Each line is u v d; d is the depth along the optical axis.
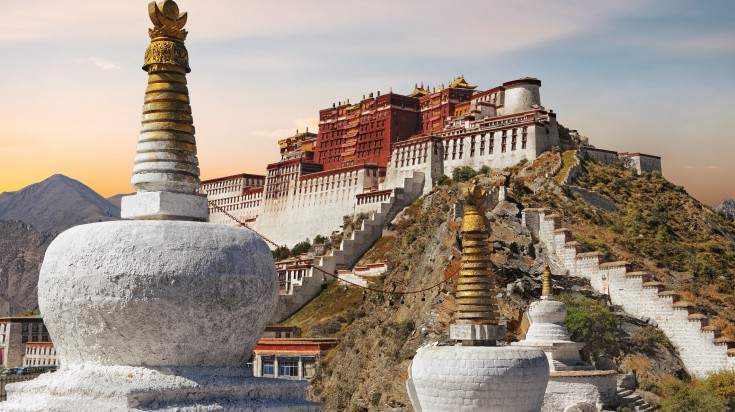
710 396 85.44
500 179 149.38
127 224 25.16
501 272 110.31
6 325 162.25
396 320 115.06
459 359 39.16
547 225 122.50
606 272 113.88
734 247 158.50
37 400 24.91
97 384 24.34
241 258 25.52
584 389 75.50
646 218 156.25
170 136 27.28
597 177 171.75
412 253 137.75
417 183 189.12
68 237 25.48
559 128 186.50
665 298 107.38
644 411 84.00
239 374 26.27
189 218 26.95
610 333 100.88
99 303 24.27
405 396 95.31
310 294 173.00
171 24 27.95
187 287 24.38
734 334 108.81
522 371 38.97
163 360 24.94
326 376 117.75
